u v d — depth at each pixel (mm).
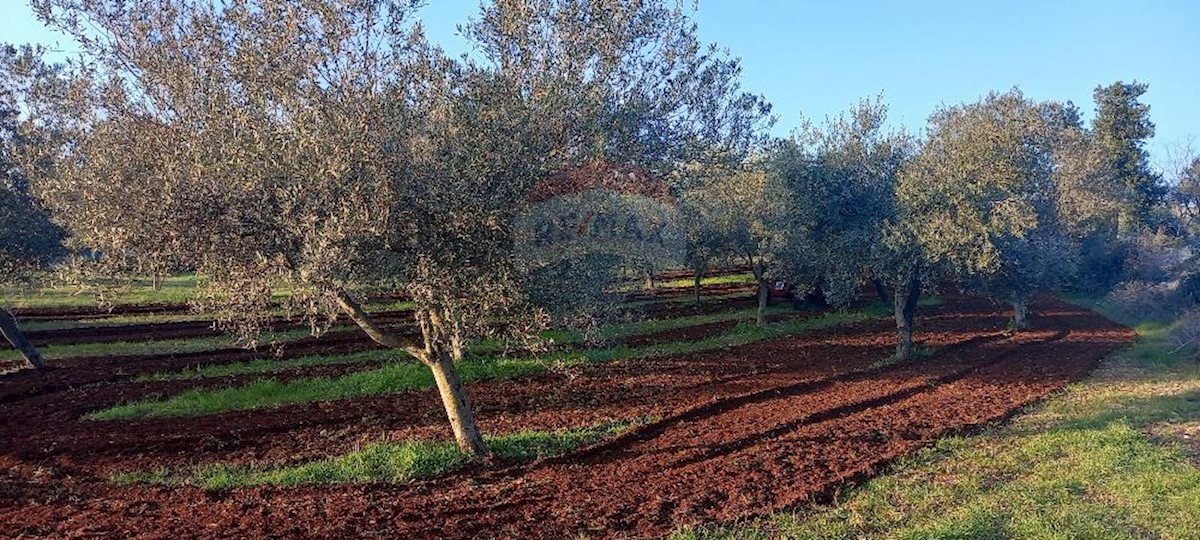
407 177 9461
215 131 9438
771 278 31266
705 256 31094
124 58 9938
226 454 13555
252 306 10062
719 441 13422
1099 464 11445
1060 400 16859
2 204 20312
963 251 20109
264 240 9344
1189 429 13797
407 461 11945
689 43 14695
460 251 9992
